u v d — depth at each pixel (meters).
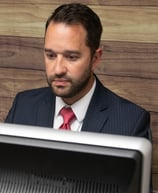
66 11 1.07
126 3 1.76
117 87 1.84
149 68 1.78
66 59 1.04
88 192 0.62
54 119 1.27
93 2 1.81
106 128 1.20
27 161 0.65
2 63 2.02
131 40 1.79
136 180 0.60
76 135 0.63
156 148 1.81
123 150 0.61
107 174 0.62
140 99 1.82
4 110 2.05
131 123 1.21
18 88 2.01
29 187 0.65
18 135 0.65
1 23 1.98
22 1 1.93
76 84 1.06
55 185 0.64
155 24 1.74
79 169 0.63
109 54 1.83
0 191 0.66
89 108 1.23
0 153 0.66
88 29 1.07
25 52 1.97
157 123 1.80
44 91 1.40
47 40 1.05
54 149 0.63
